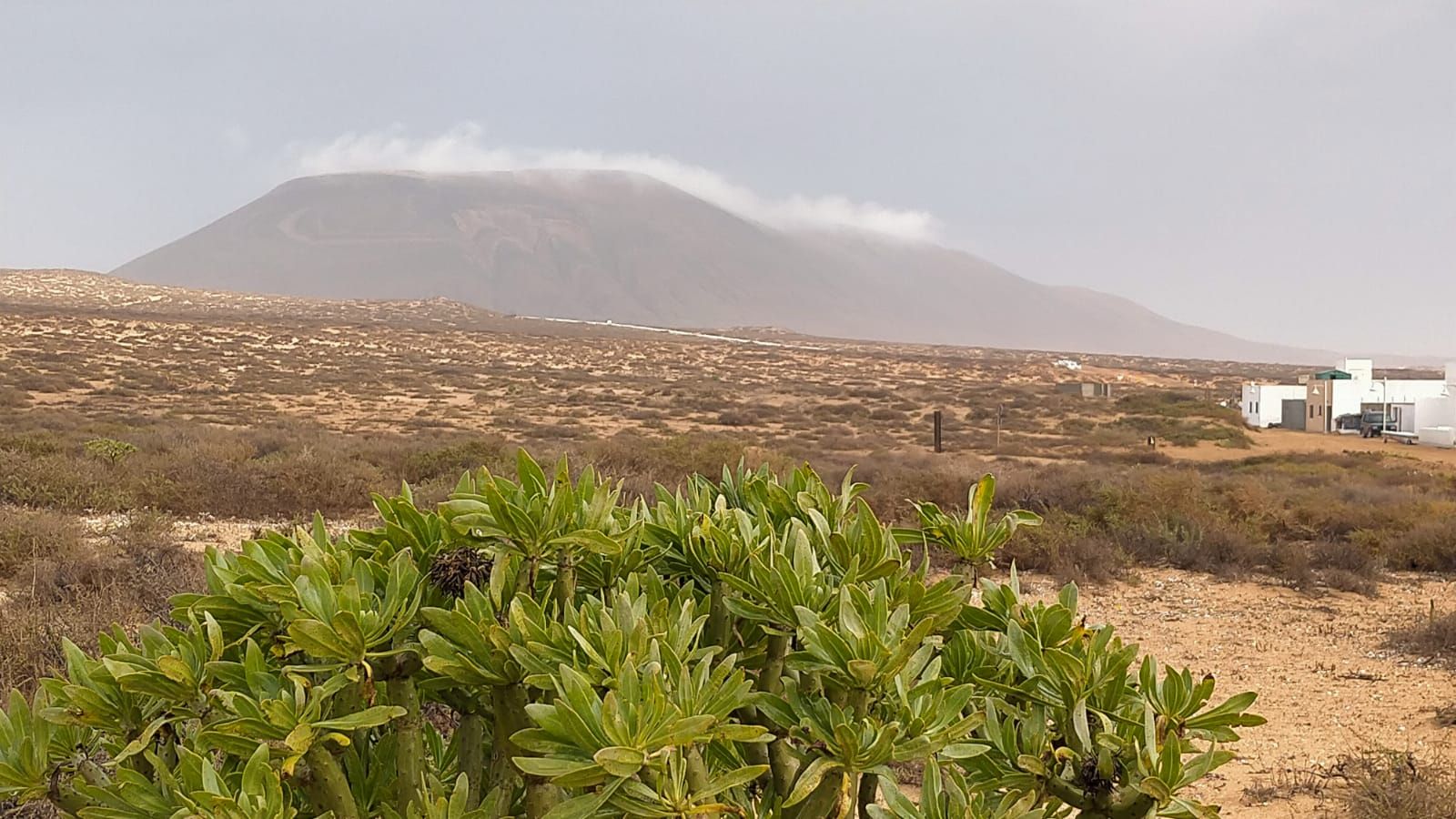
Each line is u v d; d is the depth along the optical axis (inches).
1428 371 5974.4
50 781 62.4
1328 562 515.2
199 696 58.5
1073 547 498.9
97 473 526.0
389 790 61.2
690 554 70.1
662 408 2202.3
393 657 58.6
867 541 69.2
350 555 64.0
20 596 291.4
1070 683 64.0
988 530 78.1
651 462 759.1
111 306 5565.9
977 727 68.9
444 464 691.4
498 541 62.3
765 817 58.9
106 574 309.1
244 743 53.4
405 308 7490.2
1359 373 2089.1
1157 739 65.6
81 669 63.9
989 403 2500.0
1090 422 1974.7
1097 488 654.5
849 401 2524.6
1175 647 366.9
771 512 80.2
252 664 55.7
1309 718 285.9
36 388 1831.9
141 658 61.4
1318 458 1445.6
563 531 61.6
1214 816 60.9
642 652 50.7
